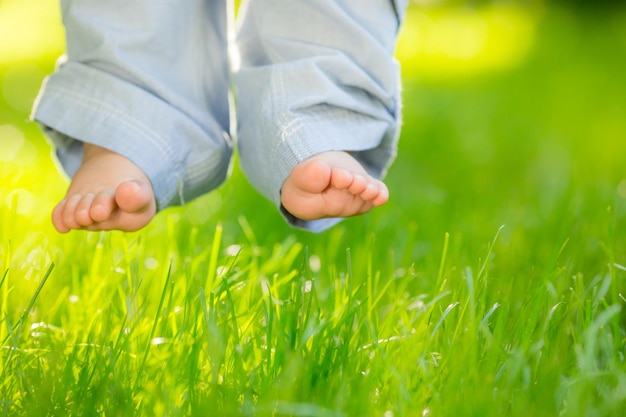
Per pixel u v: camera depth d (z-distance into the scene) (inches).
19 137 182.7
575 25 451.8
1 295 85.0
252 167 83.5
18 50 317.7
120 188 71.9
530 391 64.2
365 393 62.3
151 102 82.0
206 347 71.9
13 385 67.9
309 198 74.7
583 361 66.2
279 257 97.0
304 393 63.6
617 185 150.3
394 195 147.0
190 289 81.0
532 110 241.8
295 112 79.9
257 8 84.6
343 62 81.6
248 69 84.0
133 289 86.9
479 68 338.6
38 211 124.3
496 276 95.3
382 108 84.7
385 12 84.6
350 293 78.7
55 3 421.1
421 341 73.9
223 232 119.8
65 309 85.3
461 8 512.7
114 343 75.6
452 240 112.3
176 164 82.5
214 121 86.5
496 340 68.9
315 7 82.4
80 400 64.3
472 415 60.3
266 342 72.4
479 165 173.0
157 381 67.9
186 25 85.5
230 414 60.4
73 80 83.2
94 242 99.5
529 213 127.1
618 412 63.2
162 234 114.7
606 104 250.2
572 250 101.4
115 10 83.0
